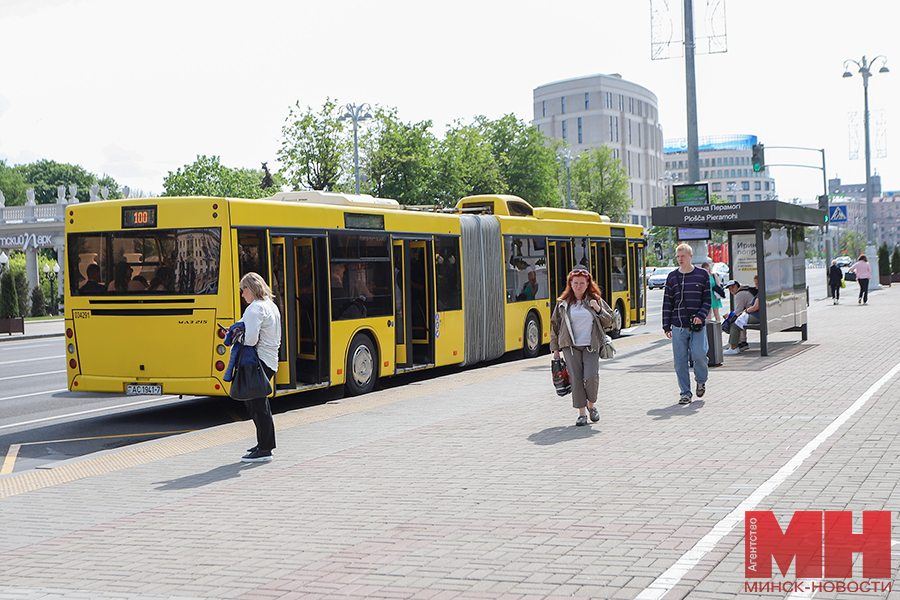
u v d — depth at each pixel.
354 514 6.58
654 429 9.38
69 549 6.07
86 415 13.57
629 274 23.77
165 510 7.05
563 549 5.40
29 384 17.78
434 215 15.98
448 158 56.84
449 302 16.27
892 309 28.89
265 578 5.19
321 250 13.19
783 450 7.92
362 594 4.80
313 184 46.69
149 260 11.95
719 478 7.00
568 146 90.81
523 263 18.92
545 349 20.89
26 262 61.75
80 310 12.36
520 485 7.17
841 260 93.88
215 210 11.62
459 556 5.39
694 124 21.30
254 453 8.86
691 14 21.14
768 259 16.52
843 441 8.17
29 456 10.46
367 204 14.79
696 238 18.95
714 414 10.11
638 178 160.75
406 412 11.55
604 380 13.78
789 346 17.61
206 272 11.63
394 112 51.50
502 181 62.56
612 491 6.79
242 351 8.70
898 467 7.04
